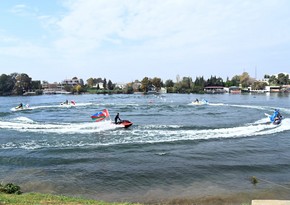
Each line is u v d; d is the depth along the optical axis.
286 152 27.84
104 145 30.08
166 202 16.89
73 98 146.88
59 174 21.66
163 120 50.19
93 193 18.28
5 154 26.92
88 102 104.06
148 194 18.12
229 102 98.56
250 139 33.25
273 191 18.55
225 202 16.88
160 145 30.17
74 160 25.08
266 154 27.16
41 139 33.31
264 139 33.31
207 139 32.97
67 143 31.19
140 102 101.81
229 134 35.81
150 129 39.59
